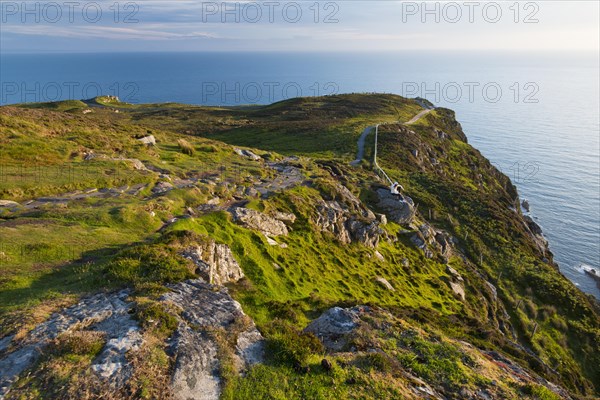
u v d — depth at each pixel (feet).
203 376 36.14
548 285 169.58
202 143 190.80
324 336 51.16
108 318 41.70
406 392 38.68
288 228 108.58
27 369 32.89
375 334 51.44
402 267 133.08
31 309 41.96
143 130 197.57
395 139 289.53
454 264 167.12
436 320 80.33
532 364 69.62
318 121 373.20
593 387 128.77
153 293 47.34
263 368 38.86
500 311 149.28
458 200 226.99
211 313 46.42
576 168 555.69
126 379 33.17
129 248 61.16
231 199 110.22
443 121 483.51
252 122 414.82
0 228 66.39
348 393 37.04
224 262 72.08
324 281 92.17
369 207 166.50
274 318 63.16
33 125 138.51
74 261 59.00
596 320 156.25
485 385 43.47
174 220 85.87
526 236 214.90
